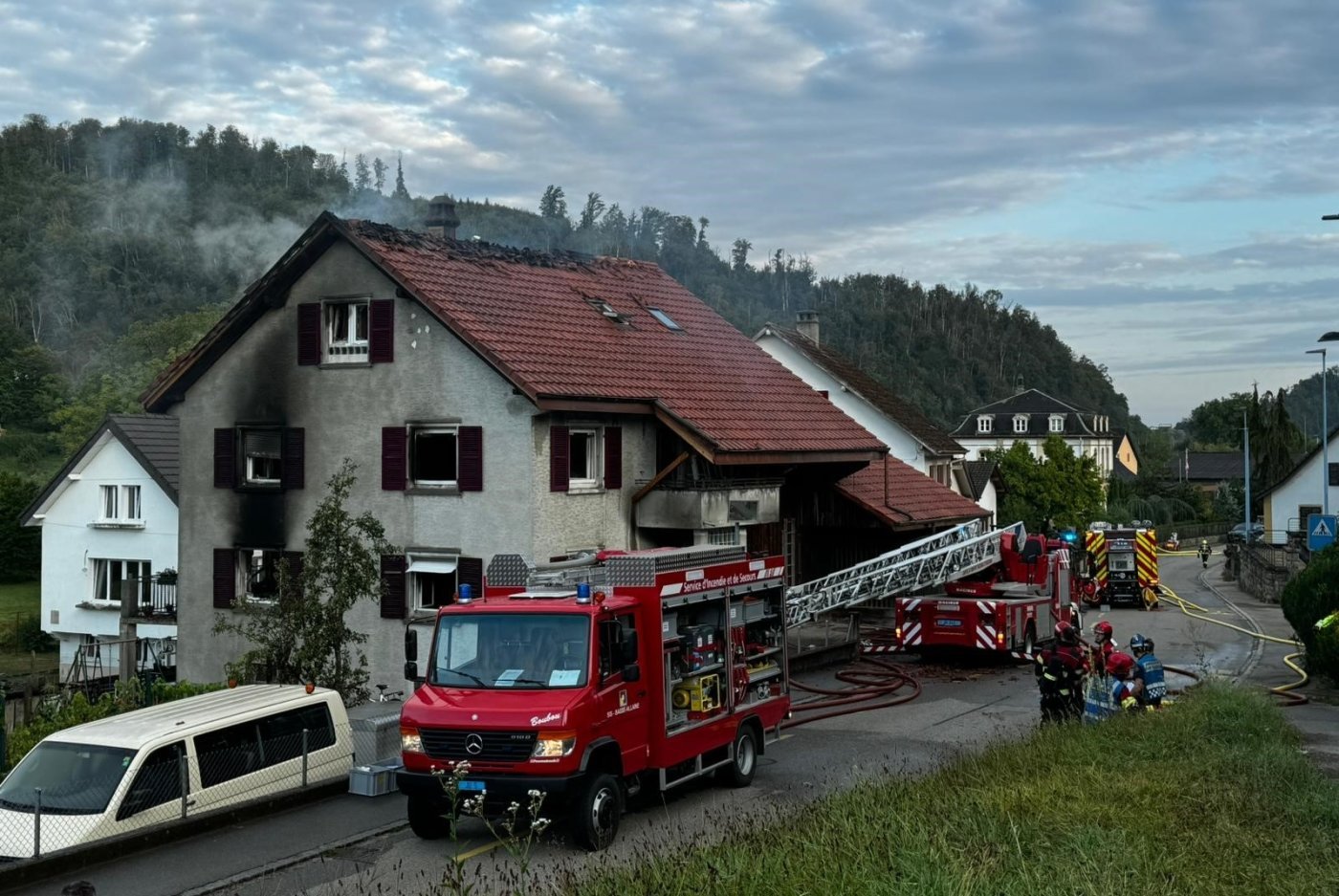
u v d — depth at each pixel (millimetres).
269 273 23891
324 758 14844
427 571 22641
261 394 24609
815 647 25906
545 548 21812
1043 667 16828
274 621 18578
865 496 31250
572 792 11898
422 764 12164
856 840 9516
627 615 13117
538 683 12312
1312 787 12055
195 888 11180
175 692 20375
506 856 12016
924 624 25500
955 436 115750
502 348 21766
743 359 28953
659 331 27328
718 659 14633
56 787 12469
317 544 18438
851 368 51000
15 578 57781
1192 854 9578
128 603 31844
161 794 12812
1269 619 36844
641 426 24250
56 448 94562
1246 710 15742
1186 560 71188
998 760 13359
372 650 22953
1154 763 13000
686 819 13258
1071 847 9367
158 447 35688
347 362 23734
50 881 11391
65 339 152250
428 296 22172
